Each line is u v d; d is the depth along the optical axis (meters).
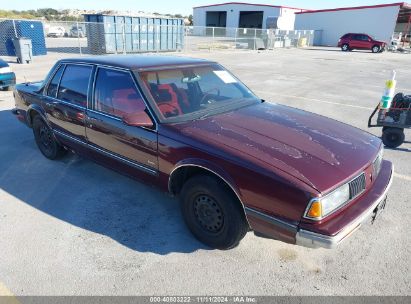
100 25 20.25
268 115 3.55
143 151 3.37
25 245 3.12
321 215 2.41
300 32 40.94
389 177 3.12
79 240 3.21
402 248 3.18
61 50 22.22
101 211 3.69
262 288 2.69
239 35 34.03
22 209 3.70
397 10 39.34
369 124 5.97
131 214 3.65
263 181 2.56
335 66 19.69
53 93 4.48
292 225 2.48
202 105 3.57
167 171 3.20
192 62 4.05
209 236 3.09
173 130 3.11
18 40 15.11
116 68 3.66
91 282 2.71
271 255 3.07
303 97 10.22
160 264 2.93
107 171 4.64
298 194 2.42
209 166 2.82
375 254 3.09
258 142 2.90
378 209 2.94
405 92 11.51
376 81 13.95
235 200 2.81
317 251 3.12
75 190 4.12
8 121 6.88
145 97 3.35
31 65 14.99
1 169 4.66
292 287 2.71
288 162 2.63
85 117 3.94
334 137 3.14
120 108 3.55
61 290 2.63
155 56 4.30
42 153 5.11
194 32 39.28
